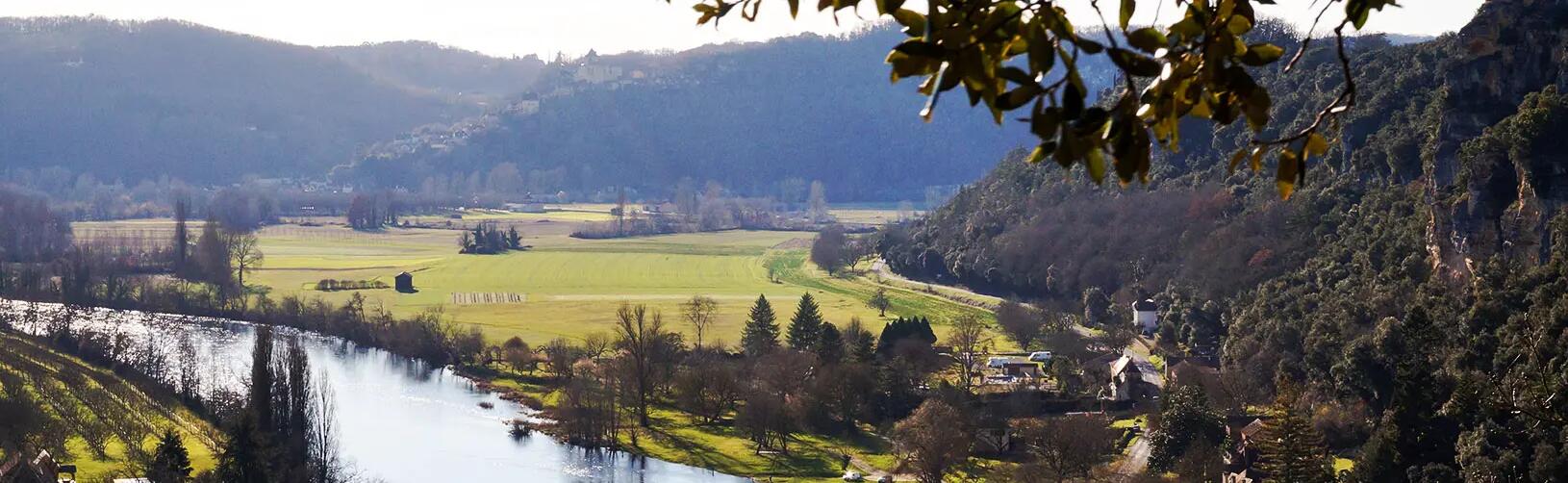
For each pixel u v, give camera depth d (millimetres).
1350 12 10969
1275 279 163750
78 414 138000
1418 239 137500
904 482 128375
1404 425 94500
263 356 122188
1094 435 125188
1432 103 158000
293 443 120625
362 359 194250
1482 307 107875
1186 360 167500
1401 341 115750
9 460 115375
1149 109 10273
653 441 146250
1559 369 81562
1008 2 9828
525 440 145750
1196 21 10609
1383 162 165250
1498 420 87375
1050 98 9789
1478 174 122750
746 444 145125
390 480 126250
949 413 129500
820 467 135250
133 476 122062
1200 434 120000
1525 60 128250
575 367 186250
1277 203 180250
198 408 147500
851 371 153375
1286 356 138750
